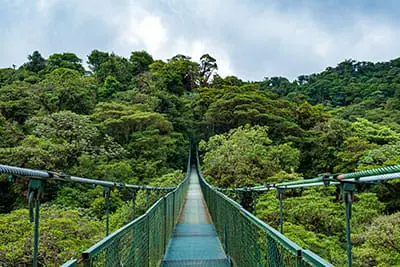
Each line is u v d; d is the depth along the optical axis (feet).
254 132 62.13
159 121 84.89
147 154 76.69
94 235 24.38
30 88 80.94
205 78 173.27
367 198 33.17
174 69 161.38
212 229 25.93
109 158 67.56
